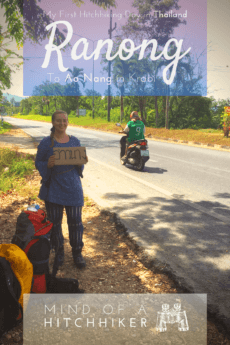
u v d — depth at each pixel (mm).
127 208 5797
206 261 3771
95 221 5090
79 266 3508
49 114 94812
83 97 82812
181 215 5438
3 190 6719
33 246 2680
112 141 19203
